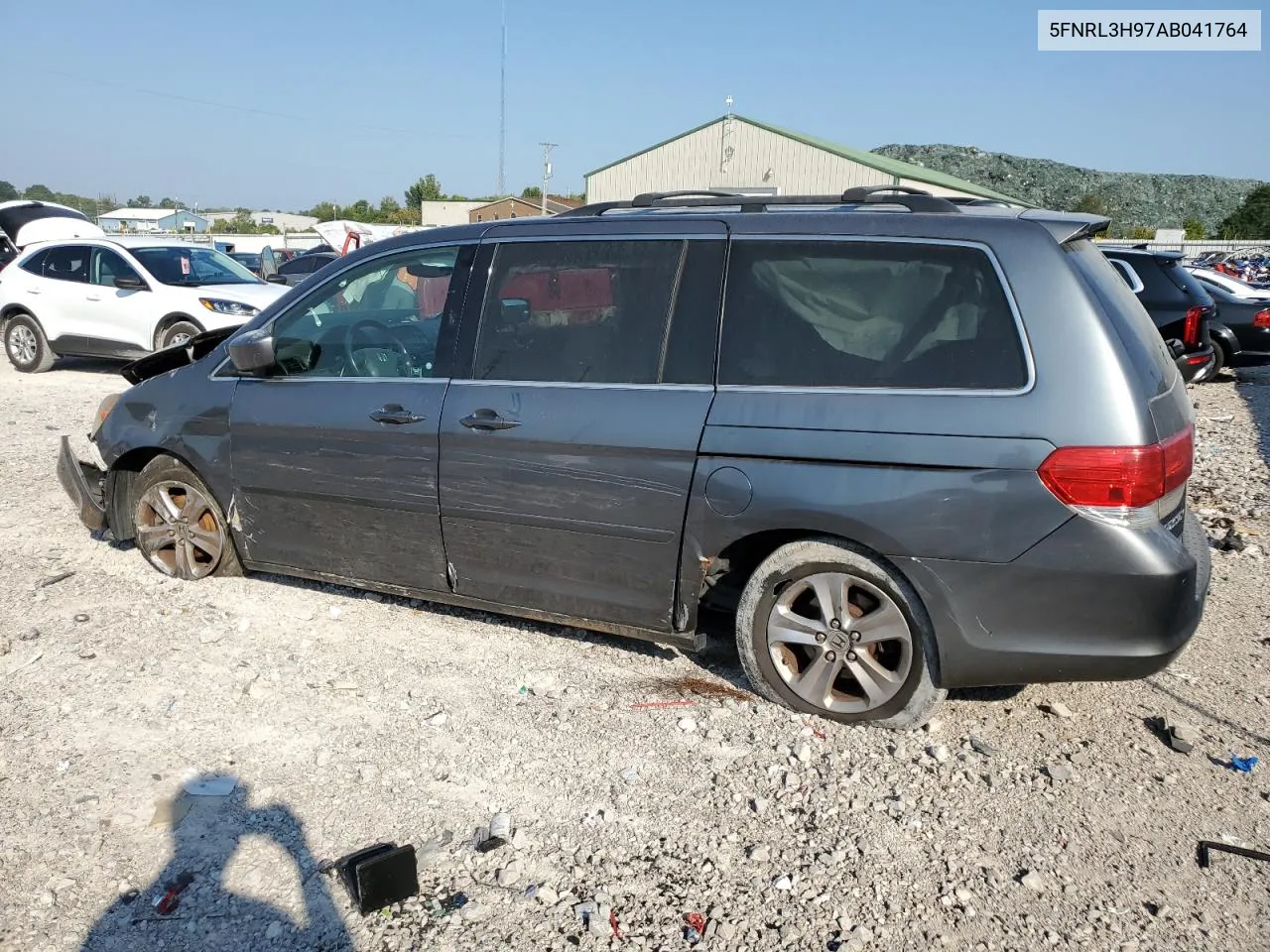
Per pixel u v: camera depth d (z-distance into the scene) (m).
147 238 13.27
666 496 3.75
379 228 34.34
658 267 3.90
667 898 2.85
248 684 4.06
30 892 2.84
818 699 3.78
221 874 2.94
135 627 4.59
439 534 4.28
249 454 4.68
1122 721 3.88
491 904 2.82
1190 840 3.14
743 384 3.67
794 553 3.68
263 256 17.62
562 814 3.23
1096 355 3.26
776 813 3.24
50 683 4.04
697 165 40.38
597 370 3.92
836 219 3.71
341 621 4.69
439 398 4.18
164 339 12.00
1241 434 10.29
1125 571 3.21
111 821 3.16
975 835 3.15
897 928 2.75
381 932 2.72
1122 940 2.71
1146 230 71.88
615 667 4.25
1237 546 6.15
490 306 4.19
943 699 3.72
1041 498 3.25
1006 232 3.45
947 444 3.35
